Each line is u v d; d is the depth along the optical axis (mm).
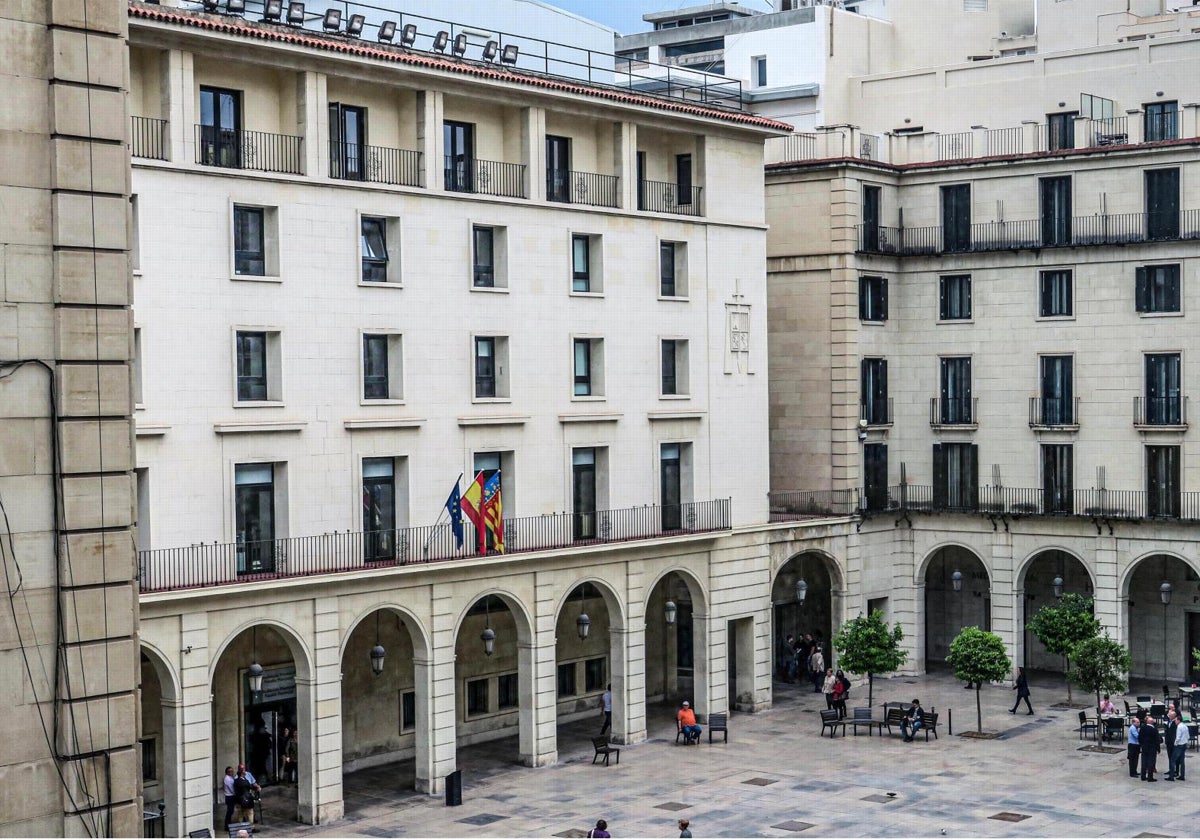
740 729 55562
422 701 46500
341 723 45875
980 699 60156
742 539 57312
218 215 41688
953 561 68125
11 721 20422
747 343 57656
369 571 44188
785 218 64375
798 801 45344
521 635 49688
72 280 20703
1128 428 60562
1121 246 60469
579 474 51812
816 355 63750
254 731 46781
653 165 55531
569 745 53125
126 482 21344
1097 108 66938
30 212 20484
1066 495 61938
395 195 45844
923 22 82875
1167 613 63094
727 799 45656
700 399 55688
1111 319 60969
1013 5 83938
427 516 46719
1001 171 63406
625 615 52719
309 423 43750
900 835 41625
